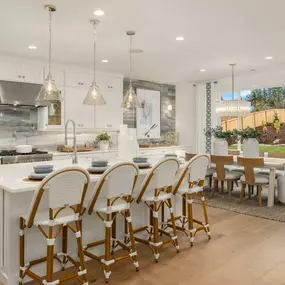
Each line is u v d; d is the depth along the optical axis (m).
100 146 6.32
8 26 3.58
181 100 8.02
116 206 2.77
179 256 3.18
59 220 2.39
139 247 3.43
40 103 5.23
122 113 6.64
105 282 2.64
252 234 3.83
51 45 4.36
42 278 2.49
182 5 3.02
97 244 3.03
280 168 4.90
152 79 7.27
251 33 3.86
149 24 3.53
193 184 3.60
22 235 2.52
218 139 5.86
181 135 8.08
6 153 5.05
